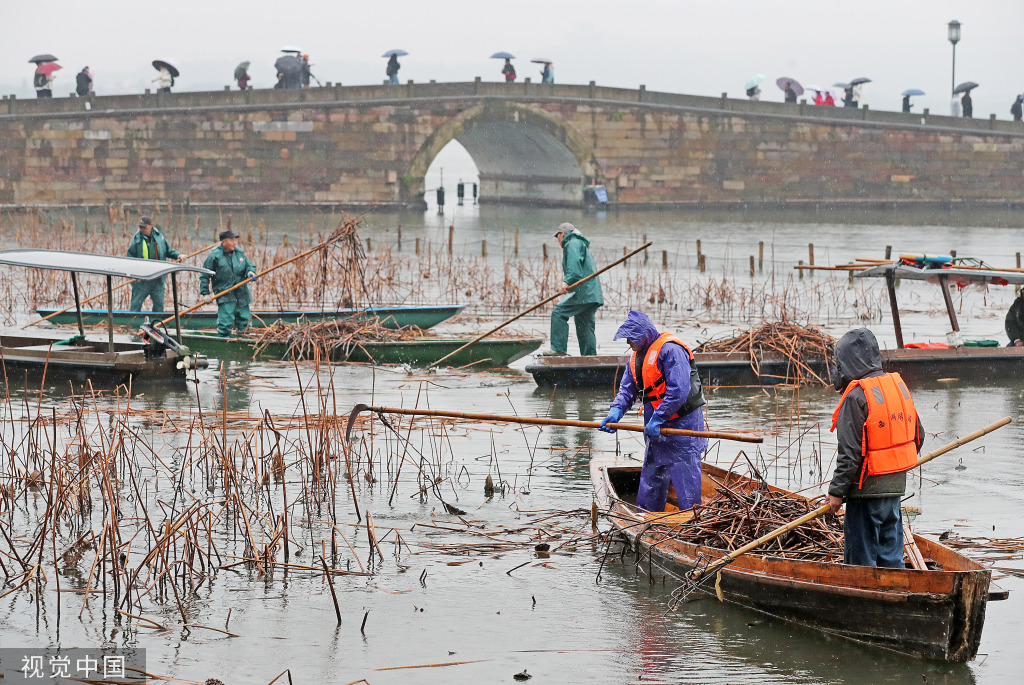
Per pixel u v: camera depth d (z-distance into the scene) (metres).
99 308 21.16
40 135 54.06
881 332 19.03
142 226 17.81
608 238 42.94
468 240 41.81
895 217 60.06
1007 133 69.56
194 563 7.95
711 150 65.25
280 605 7.18
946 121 68.81
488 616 7.00
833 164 67.44
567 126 62.31
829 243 41.19
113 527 7.92
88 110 54.72
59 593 7.11
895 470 6.50
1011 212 66.06
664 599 7.29
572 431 12.02
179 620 6.92
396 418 12.41
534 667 6.24
